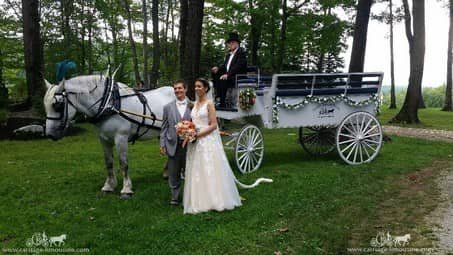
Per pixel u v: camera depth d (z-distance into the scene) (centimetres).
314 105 965
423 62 1991
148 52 3366
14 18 2361
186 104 696
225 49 2872
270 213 644
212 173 661
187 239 554
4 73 2578
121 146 745
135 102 760
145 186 822
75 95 715
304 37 2430
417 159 1062
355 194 764
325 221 631
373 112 1032
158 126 789
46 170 960
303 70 3152
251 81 954
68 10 2475
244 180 845
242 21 2378
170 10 3400
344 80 985
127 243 547
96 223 621
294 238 562
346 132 1058
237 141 895
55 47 2316
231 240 550
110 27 2953
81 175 914
